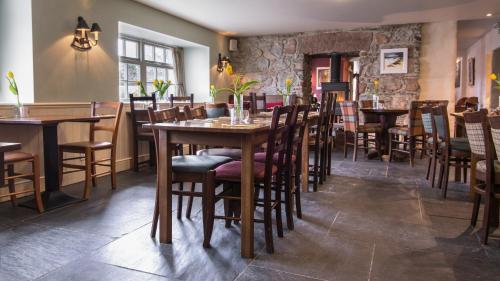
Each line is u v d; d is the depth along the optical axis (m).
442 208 3.27
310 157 6.01
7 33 4.07
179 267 2.07
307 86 8.55
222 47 8.27
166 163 2.38
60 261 2.15
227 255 2.24
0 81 4.17
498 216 2.76
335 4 5.76
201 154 3.12
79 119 3.40
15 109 3.45
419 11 6.25
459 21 7.81
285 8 5.98
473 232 2.66
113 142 3.91
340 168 5.19
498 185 2.54
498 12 6.36
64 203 3.31
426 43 7.35
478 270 2.05
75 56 4.51
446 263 2.14
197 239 2.50
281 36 8.30
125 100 6.18
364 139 6.21
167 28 6.32
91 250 2.31
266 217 2.28
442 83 7.30
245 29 7.72
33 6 3.96
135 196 3.64
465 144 3.58
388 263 2.14
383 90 7.60
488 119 2.26
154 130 2.46
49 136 3.36
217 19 6.75
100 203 3.39
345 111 5.98
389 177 4.59
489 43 9.41
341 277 1.97
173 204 3.33
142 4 5.66
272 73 8.44
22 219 2.92
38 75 4.05
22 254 2.24
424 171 5.01
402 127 5.95
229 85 8.61
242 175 2.19
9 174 3.26
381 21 7.05
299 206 2.96
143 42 6.68
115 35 5.14
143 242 2.45
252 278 1.95
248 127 2.17
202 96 7.76
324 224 2.82
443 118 3.72
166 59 7.37
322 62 10.08
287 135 2.51
